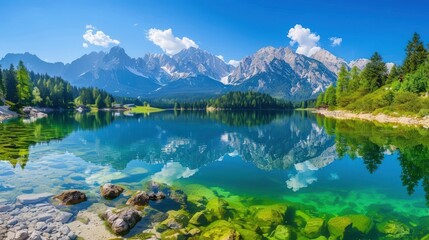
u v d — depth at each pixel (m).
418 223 14.87
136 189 19.98
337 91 126.38
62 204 16.52
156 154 34.19
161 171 26.05
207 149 38.88
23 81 111.88
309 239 13.06
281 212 15.61
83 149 35.59
